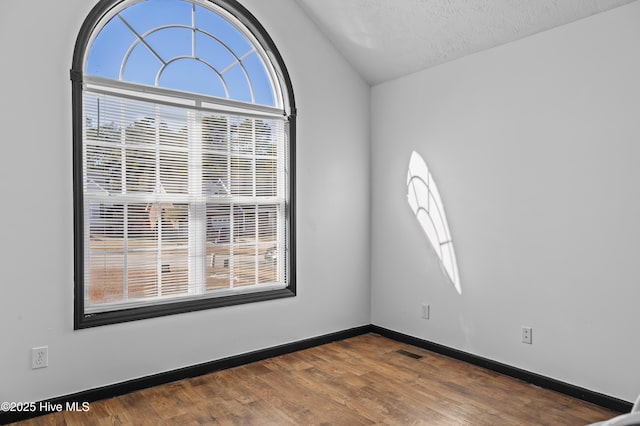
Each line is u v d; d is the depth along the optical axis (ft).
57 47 8.68
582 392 9.09
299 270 12.39
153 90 10.18
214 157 11.03
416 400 9.16
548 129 9.63
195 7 10.94
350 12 11.68
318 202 12.77
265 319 11.73
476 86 11.02
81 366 9.00
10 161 8.20
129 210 9.83
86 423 8.20
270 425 8.16
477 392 9.53
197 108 10.69
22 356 8.36
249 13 11.34
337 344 12.86
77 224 8.90
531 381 9.93
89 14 9.05
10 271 8.22
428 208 12.24
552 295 9.62
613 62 8.62
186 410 8.74
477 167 11.02
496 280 10.66
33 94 8.42
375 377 10.39
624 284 8.52
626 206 8.48
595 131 8.89
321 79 12.79
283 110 12.22
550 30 9.56
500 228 10.55
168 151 10.35
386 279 13.57
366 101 13.89
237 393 9.52
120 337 9.48
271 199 12.05
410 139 12.74
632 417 3.66
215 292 11.08
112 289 9.64
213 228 11.05
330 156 13.03
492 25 10.11
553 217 9.57
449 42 11.09
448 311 11.78
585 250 9.07
